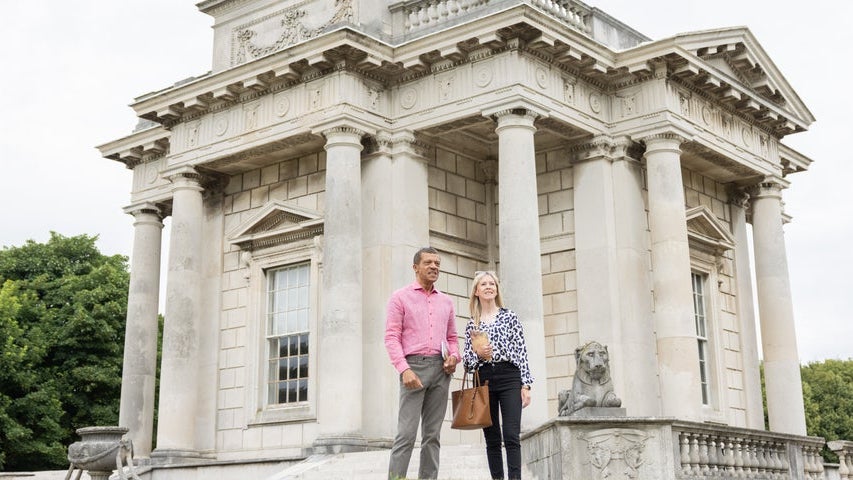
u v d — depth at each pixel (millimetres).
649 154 33844
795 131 40969
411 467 26750
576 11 34781
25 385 54438
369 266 32938
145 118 37969
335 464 28609
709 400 37812
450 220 35312
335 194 32031
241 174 38156
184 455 35000
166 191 41594
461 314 35062
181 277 36188
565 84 33094
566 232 35000
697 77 34625
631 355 33250
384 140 33406
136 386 40688
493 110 31266
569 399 18969
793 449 23953
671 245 32875
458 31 31594
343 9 34875
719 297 39125
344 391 30594
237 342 36812
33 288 61656
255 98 35219
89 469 23062
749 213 42562
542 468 19062
